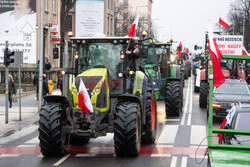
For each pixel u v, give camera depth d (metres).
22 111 24.58
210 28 7.56
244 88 20.33
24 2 44.06
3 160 11.74
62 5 54.72
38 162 11.41
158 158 11.73
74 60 13.04
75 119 11.79
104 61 12.80
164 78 22.97
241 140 9.17
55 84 42.91
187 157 11.86
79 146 13.63
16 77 37.16
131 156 11.93
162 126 18.00
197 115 21.88
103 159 11.64
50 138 11.65
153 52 22.02
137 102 12.16
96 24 51.69
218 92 20.05
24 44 44.09
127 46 12.81
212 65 7.45
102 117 11.84
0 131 17.48
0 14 44.00
